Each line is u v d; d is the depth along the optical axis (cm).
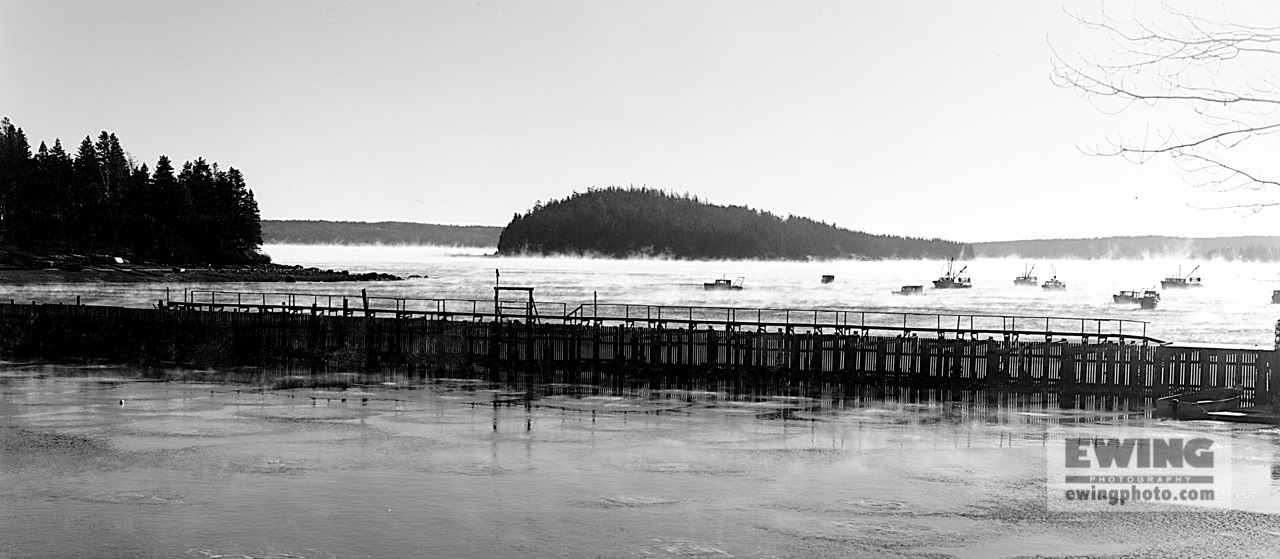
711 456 3044
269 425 3531
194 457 2958
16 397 4200
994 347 4847
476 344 5656
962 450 3170
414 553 2097
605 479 2728
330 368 5519
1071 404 4331
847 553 2116
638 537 2214
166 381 4834
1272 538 2219
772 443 3266
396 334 5759
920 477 2778
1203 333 10731
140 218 19888
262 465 2858
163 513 2358
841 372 5025
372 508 2419
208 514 2353
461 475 2756
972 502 2511
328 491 2572
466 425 3569
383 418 3716
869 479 2747
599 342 5431
